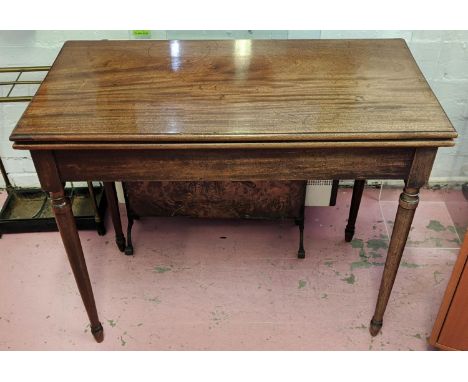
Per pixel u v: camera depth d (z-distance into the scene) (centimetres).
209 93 146
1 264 205
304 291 192
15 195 229
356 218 221
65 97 145
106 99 143
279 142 129
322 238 214
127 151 134
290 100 142
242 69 158
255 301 189
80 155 134
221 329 180
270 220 222
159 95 145
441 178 238
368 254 207
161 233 217
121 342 176
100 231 216
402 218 145
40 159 134
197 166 137
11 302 190
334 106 139
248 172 138
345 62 161
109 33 200
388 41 173
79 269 156
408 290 192
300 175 139
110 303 189
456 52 203
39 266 204
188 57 165
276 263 203
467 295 149
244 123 133
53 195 141
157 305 188
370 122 132
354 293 191
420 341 175
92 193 204
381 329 179
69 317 185
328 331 178
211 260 205
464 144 227
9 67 195
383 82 150
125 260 206
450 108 219
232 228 219
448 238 213
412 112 136
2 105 213
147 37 201
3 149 226
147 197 201
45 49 204
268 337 177
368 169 138
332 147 131
